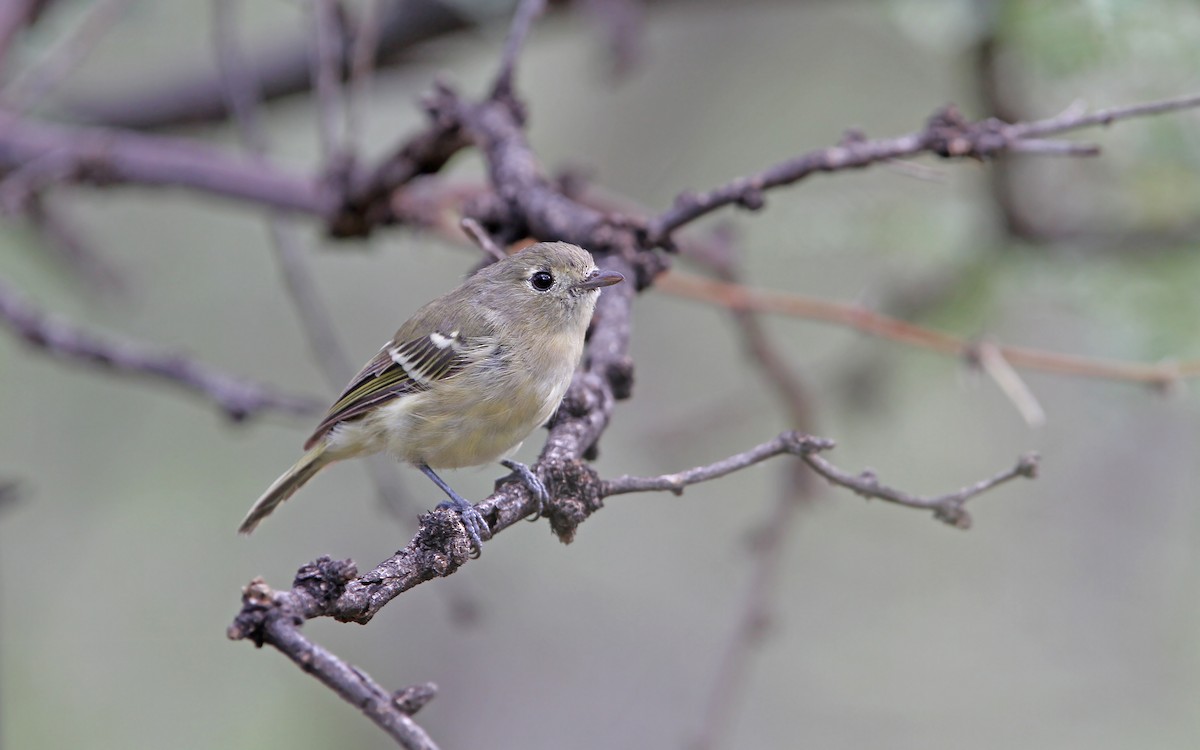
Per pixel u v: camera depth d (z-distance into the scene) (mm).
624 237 7078
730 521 14672
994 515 13867
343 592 4043
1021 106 9844
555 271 7012
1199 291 9750
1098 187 10453
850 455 14242
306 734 12734
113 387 13602
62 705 12391
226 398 9312
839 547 14656
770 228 10758
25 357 13438
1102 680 13547
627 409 14656
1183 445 12906
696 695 13602
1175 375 8320
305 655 3859
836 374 11414
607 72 11156
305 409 9336
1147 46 8781
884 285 10977
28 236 11562
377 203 8922
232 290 14125
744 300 9258
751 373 13633
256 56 11844
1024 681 13633
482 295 7270
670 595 14461
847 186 11508
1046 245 10281
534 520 5398
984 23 9227
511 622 14266
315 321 9562
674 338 15023
